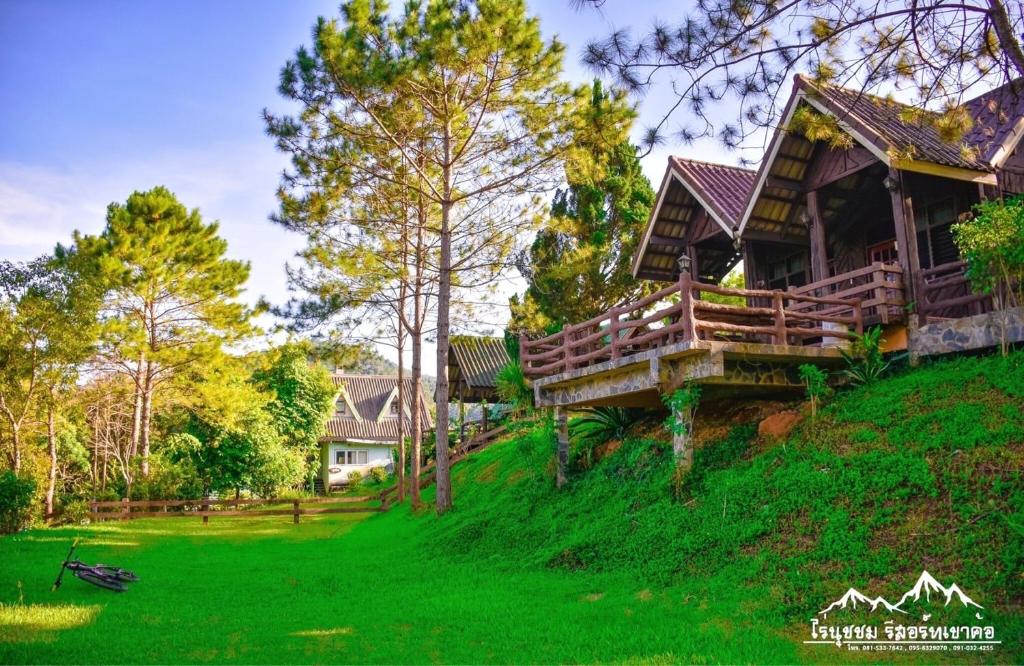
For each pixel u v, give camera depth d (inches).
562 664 251.3
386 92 640.4
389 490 1012.5
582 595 353.1
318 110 671.1
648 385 473.4
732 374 437.4
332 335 892.0
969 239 406.6
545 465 607.2
